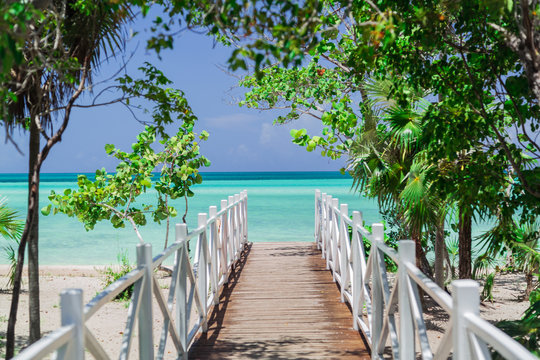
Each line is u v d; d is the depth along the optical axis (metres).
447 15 4.18
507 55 4.16
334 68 10.13
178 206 32.94
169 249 4.07
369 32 2.80
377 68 5.20
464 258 8.29
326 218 9.56
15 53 2.32
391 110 7.30
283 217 26.02
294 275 8.85
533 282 10.44
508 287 11.02
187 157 11.17
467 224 8.23
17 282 4.74
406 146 7.10
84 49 4.90
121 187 10.74
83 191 10.46
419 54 4.63
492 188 5.00
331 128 8.54
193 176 11.21
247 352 4.97
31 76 4.44
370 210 28.41
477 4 3.80
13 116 4.96
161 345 3.88
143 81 5.04
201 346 5.20
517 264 6.93
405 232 9.22
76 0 4.52
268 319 6.14
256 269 9.52
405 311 3.37
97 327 7.46
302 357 4.80
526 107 4.29
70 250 16.95
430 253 13.29
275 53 2.47
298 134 8.61
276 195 45.78
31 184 4.78
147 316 3.47
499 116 4.78
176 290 4.69
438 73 4.65
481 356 2.01
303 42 2.54
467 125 4.51
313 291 7.59
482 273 11.78
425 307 8.73
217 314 6.43
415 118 7.01
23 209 32.16
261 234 19.62
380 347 4.42
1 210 9.61
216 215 6.97
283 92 11.61
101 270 12.55
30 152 5.28
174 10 2.79
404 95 4.91
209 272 6.77
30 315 5.49
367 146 7.96
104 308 8.73
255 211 29.45
